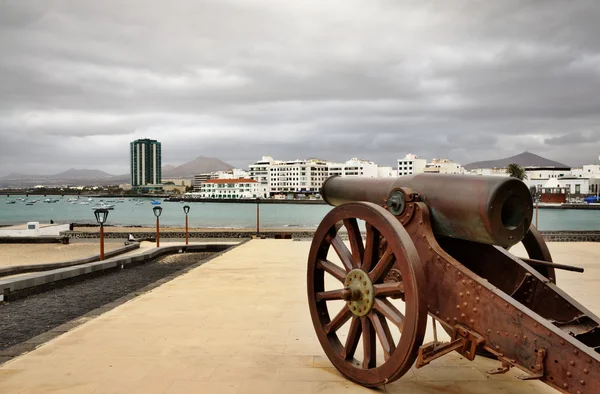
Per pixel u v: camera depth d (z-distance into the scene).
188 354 4.34
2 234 35.97
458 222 3.28
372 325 3.56
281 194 157.00
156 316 5.80
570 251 12.76
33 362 4.14
